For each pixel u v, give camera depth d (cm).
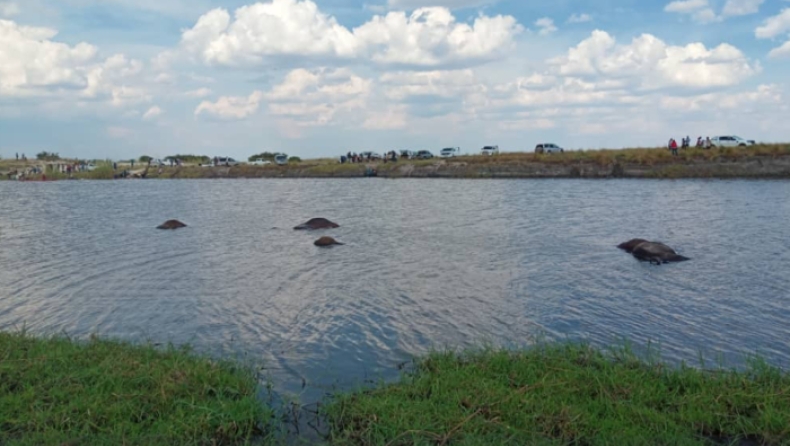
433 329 1451
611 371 1043
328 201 5144
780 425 861
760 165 6656
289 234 3170
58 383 977
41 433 839
